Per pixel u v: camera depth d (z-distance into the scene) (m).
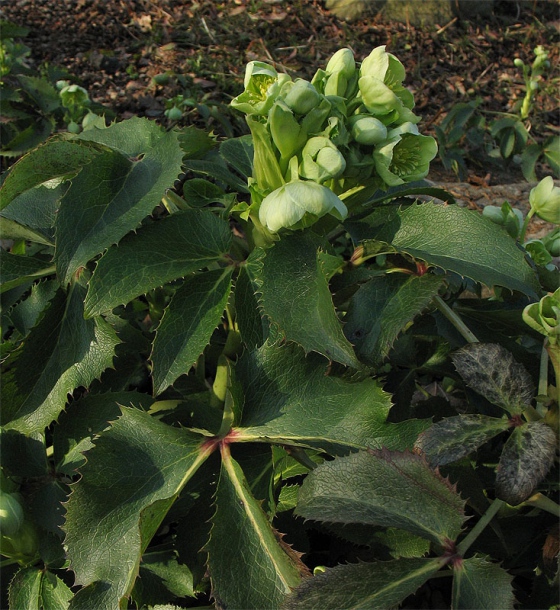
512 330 0.59
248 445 0.55
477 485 0.55
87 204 0.53
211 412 0.59
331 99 0.52
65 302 0.58
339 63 0.53
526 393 0.50
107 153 0.55
